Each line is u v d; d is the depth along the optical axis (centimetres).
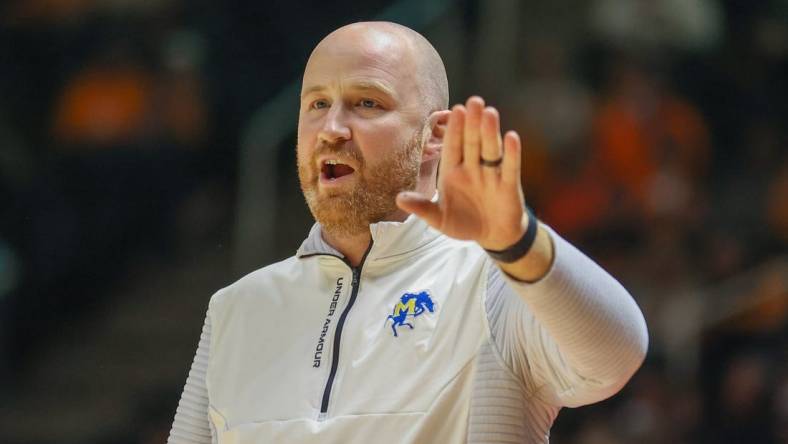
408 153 711
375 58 712
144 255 2608
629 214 2294
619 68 2533
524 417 665
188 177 2550
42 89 2556
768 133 2662
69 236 2491
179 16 2594
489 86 2783
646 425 1855
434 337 685
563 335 604
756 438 1880
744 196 2514
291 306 737
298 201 2708
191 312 2558
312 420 684
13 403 2433
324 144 707
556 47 2600
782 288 2111
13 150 2497
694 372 2039
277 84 2622
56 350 2517
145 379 2472
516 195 573
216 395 726
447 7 2752
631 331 616
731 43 2767
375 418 671
